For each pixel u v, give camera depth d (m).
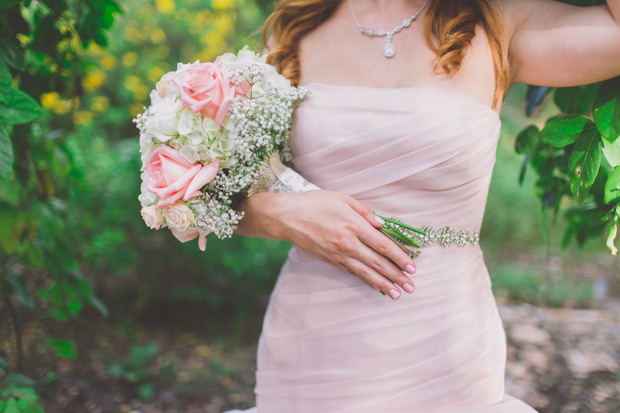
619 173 1.42
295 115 1.51
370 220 1.34
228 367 3.67
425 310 1.43
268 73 1.46
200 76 1.36
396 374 1.43
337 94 1.45
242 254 4.24
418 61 1.47
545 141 1.55
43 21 2.02
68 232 2.58
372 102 1.41
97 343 3.74
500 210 5.95
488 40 1.47
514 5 1.47
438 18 1.48
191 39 4.72
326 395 1.47
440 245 1.45
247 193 1.48
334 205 1.34
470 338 1.45
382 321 1.44
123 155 4.15
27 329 3.12
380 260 1.33
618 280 4.85
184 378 3.48
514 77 1.54
